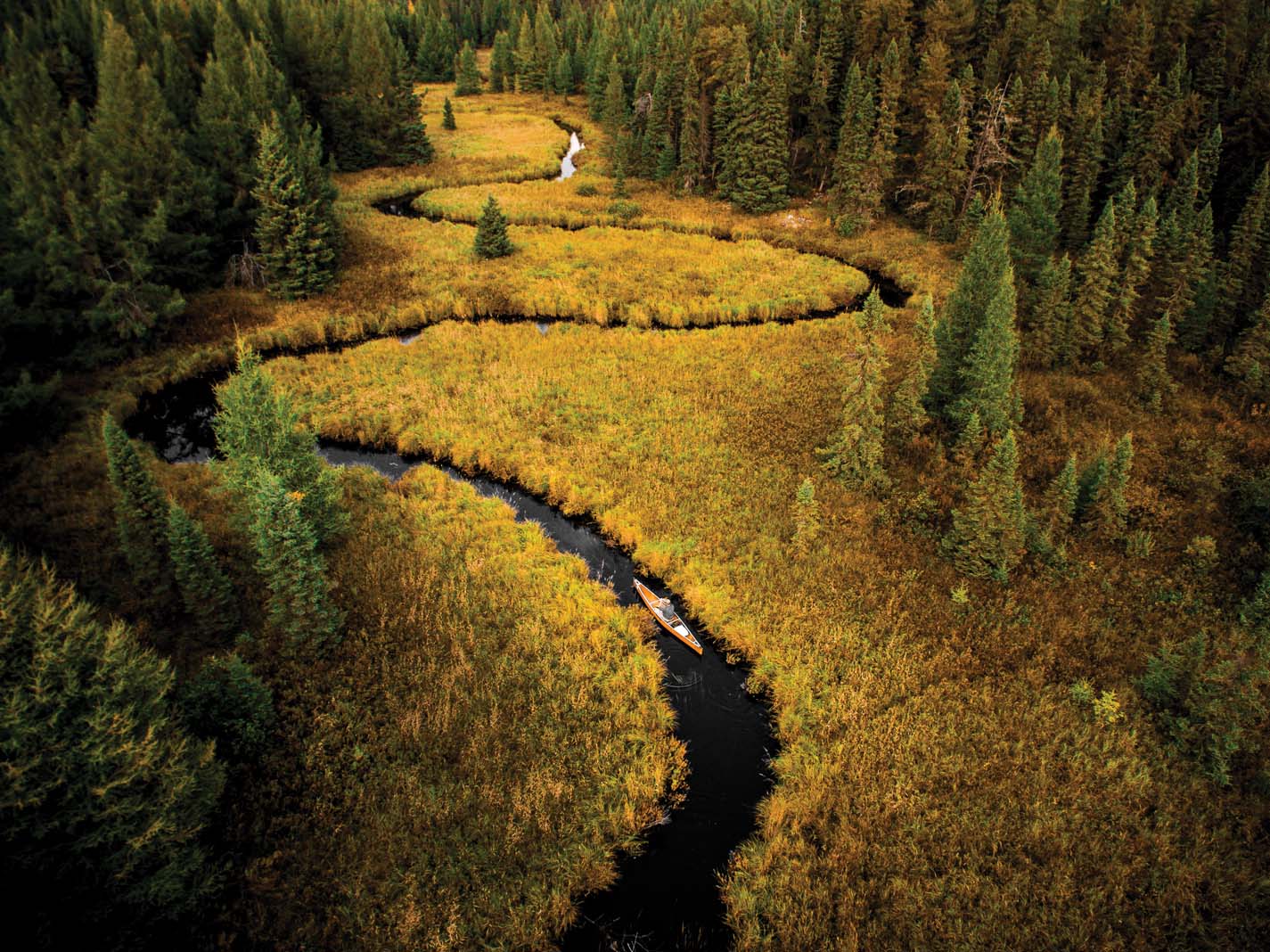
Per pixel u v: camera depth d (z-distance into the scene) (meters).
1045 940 17.27
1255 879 18.28
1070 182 53.62
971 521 27.83
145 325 42.88
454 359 43.56
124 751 15.81
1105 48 61.16
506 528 30.89
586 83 109.19
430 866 18.70
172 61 55.75
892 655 24.83
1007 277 31.72
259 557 27.61
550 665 24.45
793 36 72.69
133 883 16.17
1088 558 28.59
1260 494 28.91
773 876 18.83
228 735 20.58
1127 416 36.25
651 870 19.64
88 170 44.50
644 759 21.77
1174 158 51.88
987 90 61.31
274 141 48.81
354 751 21.12
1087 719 22.75
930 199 61.81
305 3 83.94
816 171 72.12
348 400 39.47
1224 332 40.84
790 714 23.19
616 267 56.50
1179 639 25.28
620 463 34.69
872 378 31.00
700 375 42.25
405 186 73.75
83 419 37.09
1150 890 18.36
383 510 31.41
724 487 32.97
